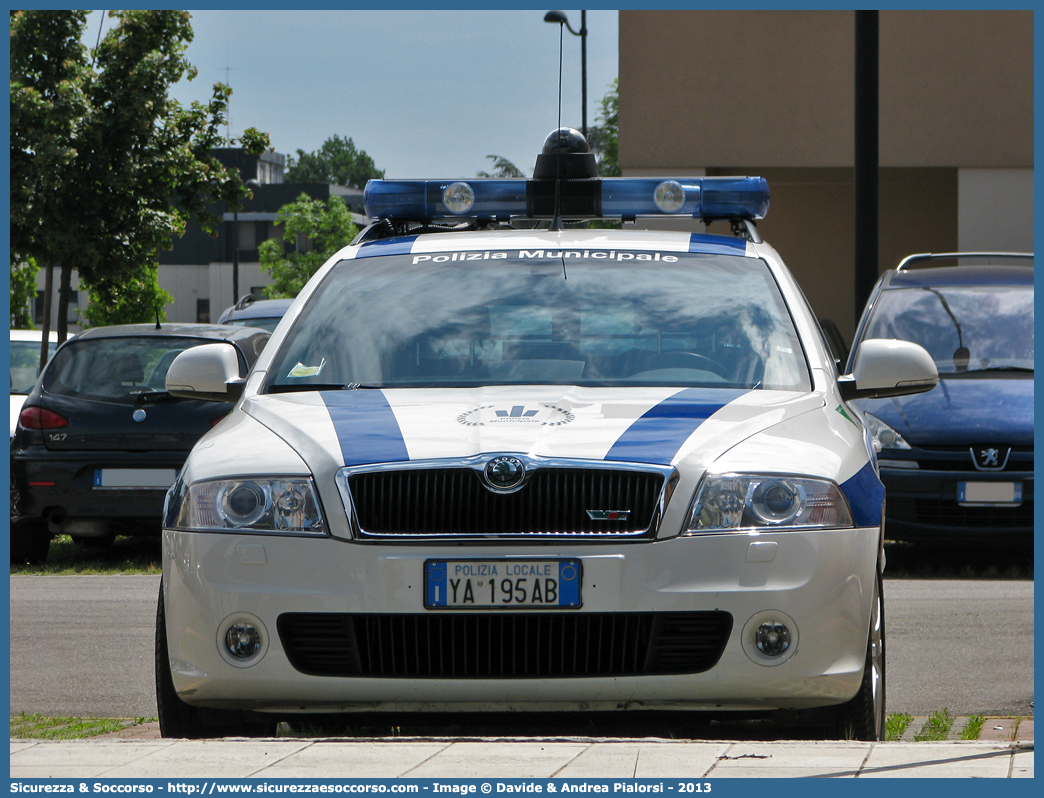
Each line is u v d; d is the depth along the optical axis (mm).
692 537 15227
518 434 15984
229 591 15461
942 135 87938
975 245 88375
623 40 87750
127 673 25828
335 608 15242
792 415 17141
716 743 14375
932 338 40719
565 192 24688
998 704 22688
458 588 15172
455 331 19375
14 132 81625
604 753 13875
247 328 45500
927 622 30391
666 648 15219
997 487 35719
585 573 15133
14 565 43156
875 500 16500
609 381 18391
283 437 16562
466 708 15406
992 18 87000
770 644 15203
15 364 69500
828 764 13320
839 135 86500
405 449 15789
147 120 83188
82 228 82875
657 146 88125
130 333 42781
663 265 20719
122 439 41188
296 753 14039
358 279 20812
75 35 83125
